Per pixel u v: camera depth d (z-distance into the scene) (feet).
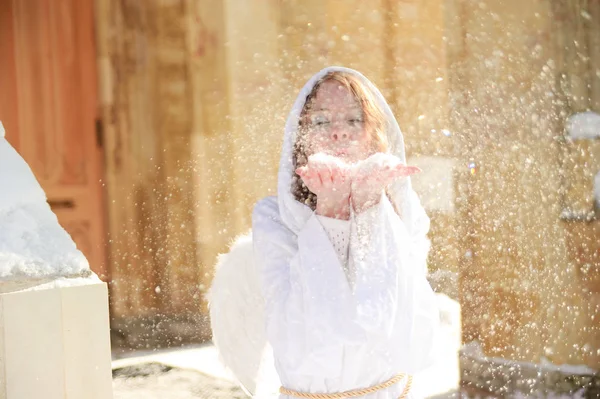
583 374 14.38
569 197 15.33
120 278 26.43
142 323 24.91
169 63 27.40
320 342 4.58
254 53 27.43
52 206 26.03
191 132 27.30
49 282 6.53
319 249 4.74
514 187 16.53
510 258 16.30
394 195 5.20
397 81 26.63
